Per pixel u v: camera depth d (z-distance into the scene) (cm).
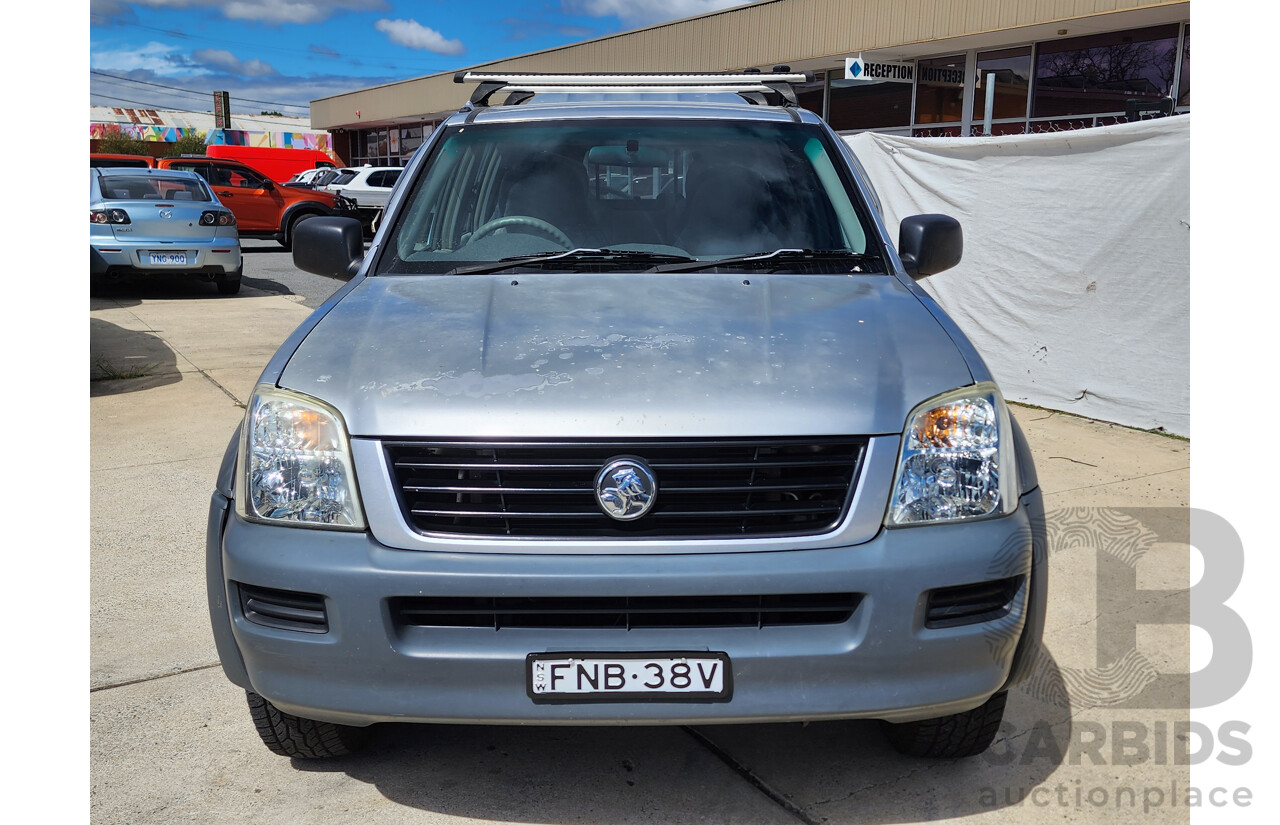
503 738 260
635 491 195
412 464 201
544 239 289
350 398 208
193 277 1177
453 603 198
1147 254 546
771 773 243
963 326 662
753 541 195
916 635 195
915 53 1636
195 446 550
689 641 195
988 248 635
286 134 4750
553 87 358
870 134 716
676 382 207
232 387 705
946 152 655
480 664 195
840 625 198
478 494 201
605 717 197
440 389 208
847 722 267
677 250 285
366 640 195
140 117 6581
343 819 225
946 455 202
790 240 287
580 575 191
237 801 232
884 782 238
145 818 225
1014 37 1452
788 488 199
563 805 230
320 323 240
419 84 3412
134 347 859
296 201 1853
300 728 233
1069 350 598
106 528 420
